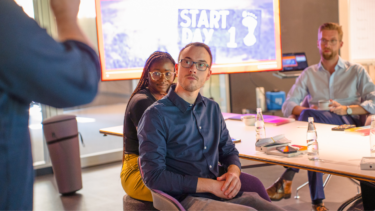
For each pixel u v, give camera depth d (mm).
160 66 2217
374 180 1357
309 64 5289
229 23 4082
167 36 3906
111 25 3738
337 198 2928
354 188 3137
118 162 4473
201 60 1697
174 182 1578
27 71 491
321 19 5281
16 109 563
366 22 5148
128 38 3793
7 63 480
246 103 4957
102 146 5156
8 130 553
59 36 550
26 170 601
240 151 1938
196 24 3979
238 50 4137
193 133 1727
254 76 4961
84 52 548
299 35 5203
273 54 4250
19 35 486
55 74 507
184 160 1697
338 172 1468
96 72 564
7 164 560
